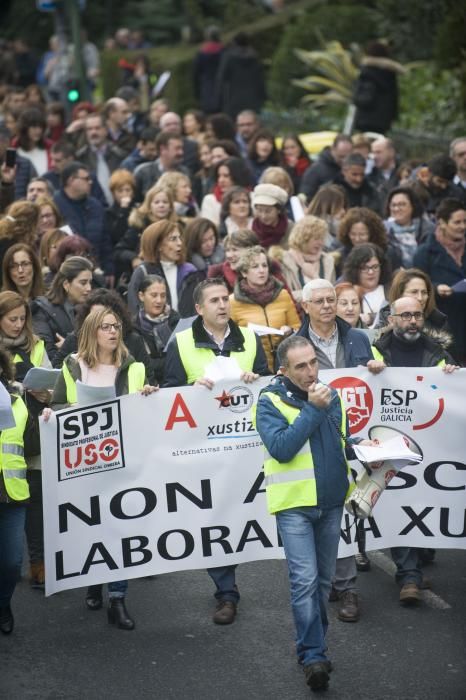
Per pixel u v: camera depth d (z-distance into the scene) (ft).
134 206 111.96
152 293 79.77
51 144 141.28
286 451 58.08
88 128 134.92
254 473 67.31
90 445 66.03
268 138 128.47
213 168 116.98
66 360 67.15
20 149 135.33
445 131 167.43
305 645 58.34
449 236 93.66
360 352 69.87
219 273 88.02
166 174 111.24
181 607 68.59
